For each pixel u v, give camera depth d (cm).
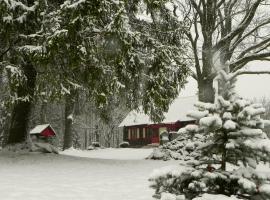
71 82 1523
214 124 479
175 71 1700
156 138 4884
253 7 2222
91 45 1370
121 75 1569
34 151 1712
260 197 480
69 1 1290
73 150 3484
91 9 1286
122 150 3662
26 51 1373
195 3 2358
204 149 522
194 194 507
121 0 1366
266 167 1436
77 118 5606
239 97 526
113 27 1316
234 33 2298
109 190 901
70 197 799
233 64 2322
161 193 499
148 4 1556
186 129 503
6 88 1652
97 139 6256
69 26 1262
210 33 2341
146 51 1605
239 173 497
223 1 2394
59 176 1092
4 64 1444
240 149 504
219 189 506
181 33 1864
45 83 1636
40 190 858
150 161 1767
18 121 1753
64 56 1427
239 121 502
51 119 5038
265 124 503
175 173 492
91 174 1170
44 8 1396
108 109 2117
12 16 1339
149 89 1616
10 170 1171
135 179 1091
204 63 2331
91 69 1408
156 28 1806
